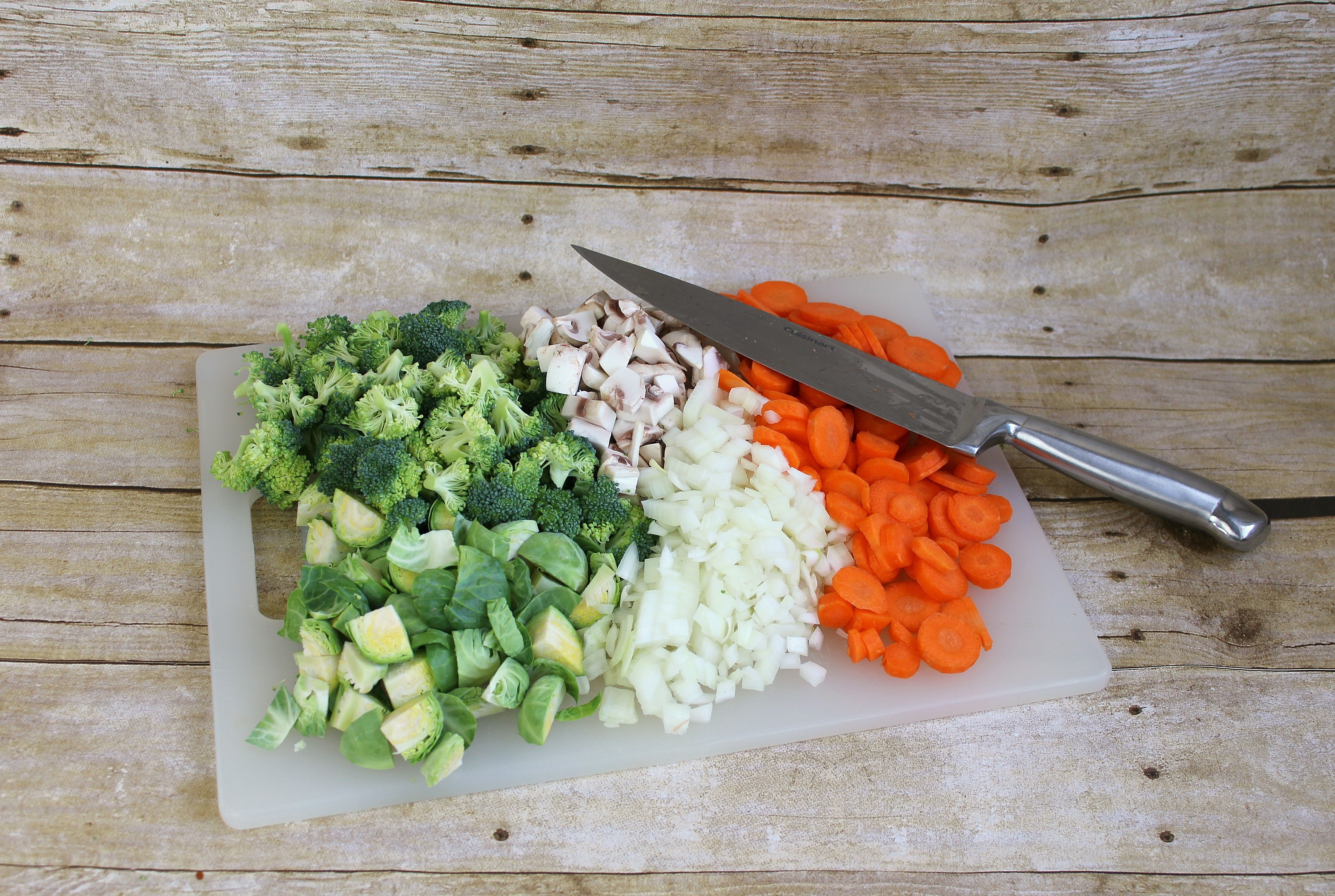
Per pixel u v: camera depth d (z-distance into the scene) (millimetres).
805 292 752
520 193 783
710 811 584
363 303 764
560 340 660
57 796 579
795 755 600
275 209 771
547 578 601
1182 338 774
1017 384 747
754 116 778
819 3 744
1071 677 617
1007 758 603
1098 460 644
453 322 664
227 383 707
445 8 735
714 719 602
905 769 598
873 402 657
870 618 614
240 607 624
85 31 723
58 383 720
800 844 578
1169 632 643
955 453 661
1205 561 667
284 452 624
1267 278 793
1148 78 771
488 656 577
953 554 633
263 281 765
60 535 657
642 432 646
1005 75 769
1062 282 795
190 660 620
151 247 763
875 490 639
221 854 567
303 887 562
